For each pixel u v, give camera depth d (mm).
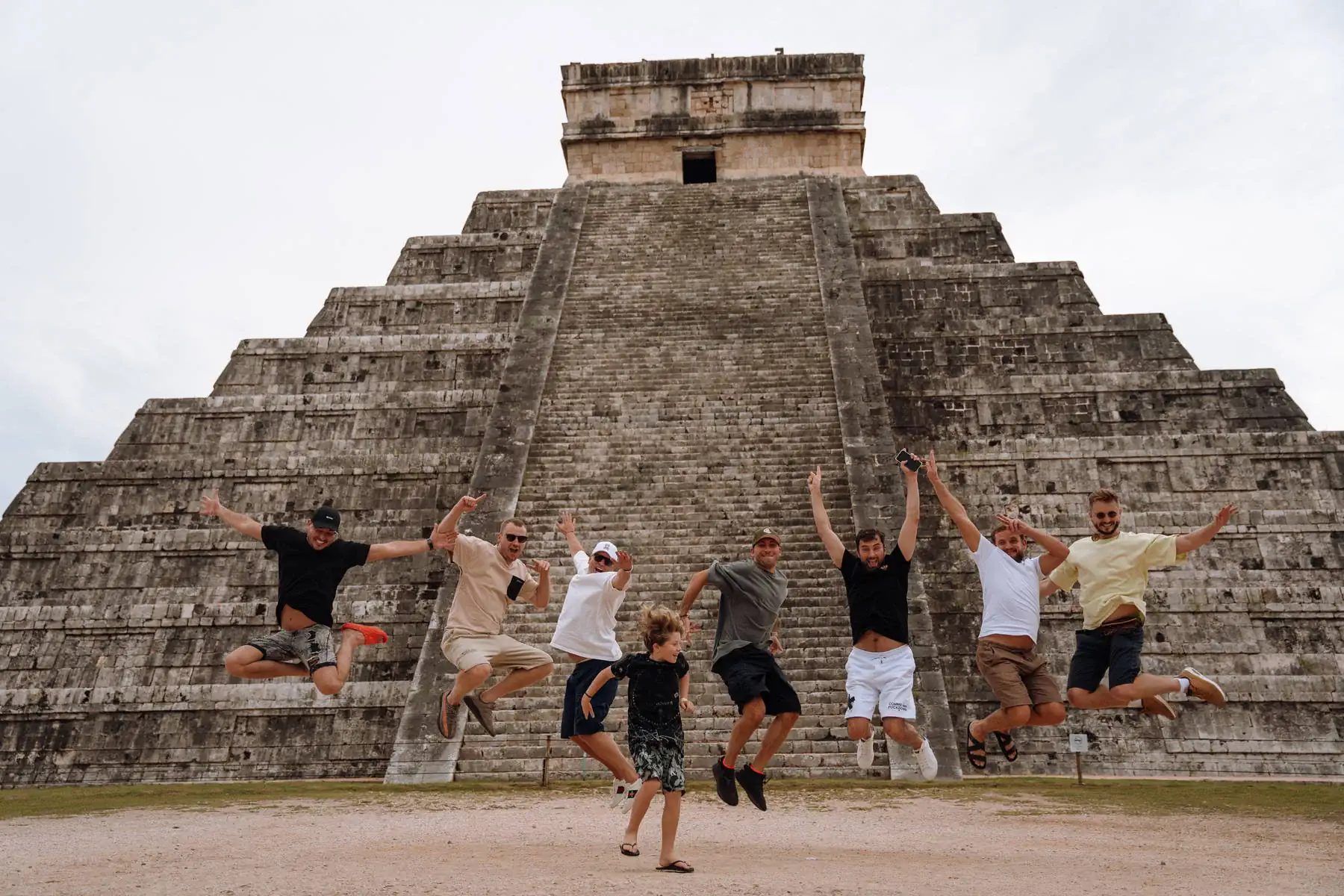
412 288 30719
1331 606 22062
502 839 9656
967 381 27281
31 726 21969
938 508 24375
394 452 26344
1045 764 20625
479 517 22562
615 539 21641
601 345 27234
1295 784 16500
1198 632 22141
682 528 21828
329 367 28828
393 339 29078
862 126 35219
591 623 9664
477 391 27484
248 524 9094
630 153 35938
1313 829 10664
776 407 24953
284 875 7219
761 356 26500
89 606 23703
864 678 8758
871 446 23516
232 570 24219
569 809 12734
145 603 23672
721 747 17484
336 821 11477
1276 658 21703
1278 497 24062
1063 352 27859
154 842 9539
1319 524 23266
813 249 30453
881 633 8734
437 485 25688
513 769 17562
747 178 35250
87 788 17328
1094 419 26312
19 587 24125
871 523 21547
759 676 8656
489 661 9203
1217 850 8906
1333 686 20984
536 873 7238
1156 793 14648
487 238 32438
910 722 8508
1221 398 26203
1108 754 20641
